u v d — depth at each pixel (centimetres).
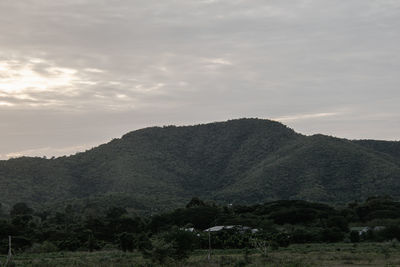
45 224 14275
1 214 19600
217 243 9075
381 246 8794
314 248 8656
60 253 9062
